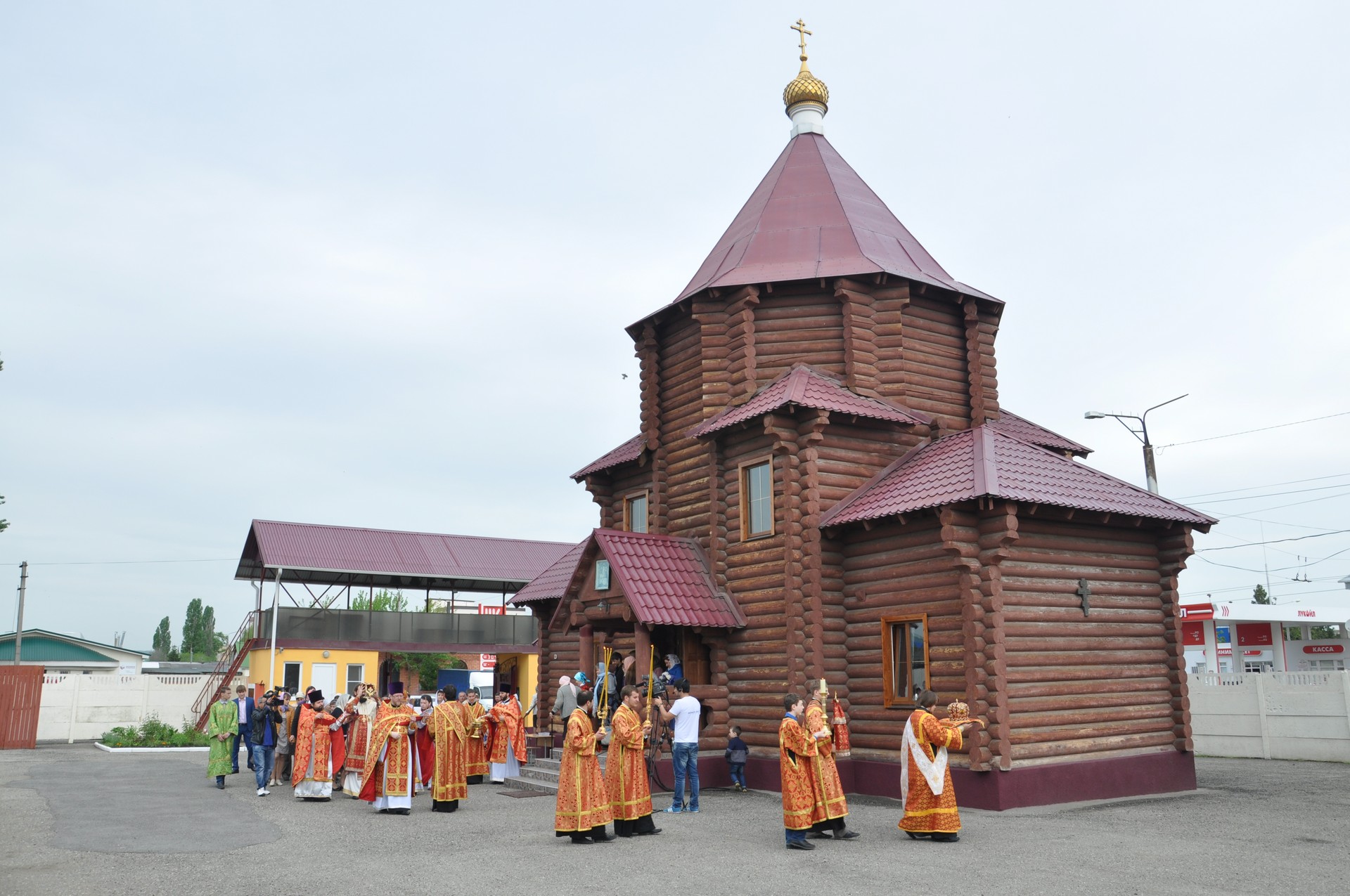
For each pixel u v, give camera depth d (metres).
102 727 34.78
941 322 19.73
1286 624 39.72
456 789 15.34
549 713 24.92
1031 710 14.85
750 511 17.97
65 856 11.31
